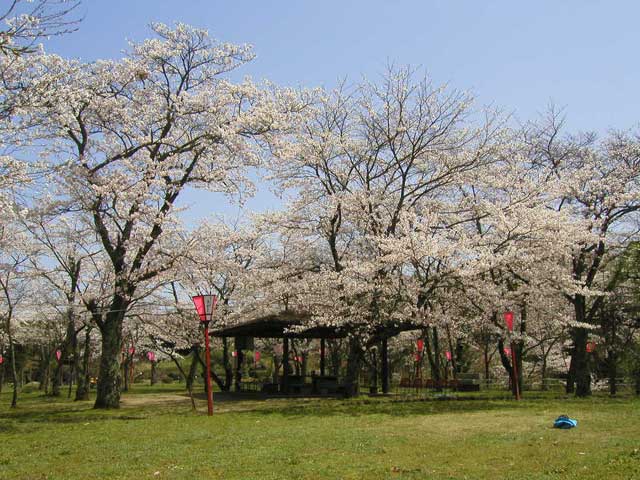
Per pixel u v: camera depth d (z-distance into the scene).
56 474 7.67
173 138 17.94
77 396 24.23
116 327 18.19
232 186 18.39
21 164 12.12
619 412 13.34
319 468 7.47
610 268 22.98
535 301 19.05
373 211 20.03
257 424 12.46
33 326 30.84
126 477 7.34
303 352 33.38
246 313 23.19
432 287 17.17
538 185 19.02
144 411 16.59
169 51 17.42
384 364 23.55
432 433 10.44
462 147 19.89
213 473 7.38
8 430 12.71
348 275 18.11
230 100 17.70
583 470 6.89
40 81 11.69
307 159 19.94
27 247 20.92
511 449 8.55
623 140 24.94
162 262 17.70
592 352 23.66
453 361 27.03
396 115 20.02
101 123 17.48
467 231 21.36
